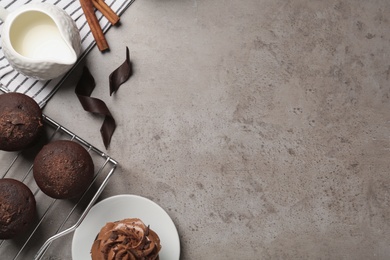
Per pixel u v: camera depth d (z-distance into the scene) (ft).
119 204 4.17
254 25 4.56
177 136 4.45
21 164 4.28
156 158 4.42
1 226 3.80
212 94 4.50
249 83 4.53
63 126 4.34
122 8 4.42
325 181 4.53
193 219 4.41
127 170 4.39
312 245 4.48
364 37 4.61
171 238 4.22
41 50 4.15
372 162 4.58
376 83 4.61
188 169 4.44
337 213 4.52
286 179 4.50
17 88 4.23
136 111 4.43
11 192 3.84
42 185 3.88
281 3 4.59
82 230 4.14
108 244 3.82
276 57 4.56
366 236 4.52
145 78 4.45
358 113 4.60
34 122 3.92
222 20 4.55
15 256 4.24
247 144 4.50
